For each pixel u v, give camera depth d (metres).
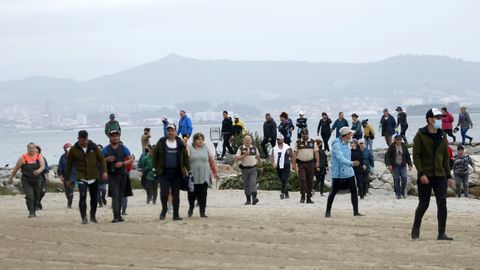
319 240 17.80
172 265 14.61
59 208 29.22
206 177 22.77
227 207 28.00
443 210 17.86
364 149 33.41
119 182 22.25
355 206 23.73
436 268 14.34
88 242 17.58
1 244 17.34
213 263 14.80
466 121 47.66
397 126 47.84
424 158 17.72
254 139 47.47
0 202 32.62
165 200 22.19
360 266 14.50
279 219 22.20
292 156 30.36
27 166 24.67
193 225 20.45
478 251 16.28
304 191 29.97
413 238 18.03
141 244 17.20
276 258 15.38
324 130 46.88
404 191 32.28
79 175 21.66
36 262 15.05
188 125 40.88
